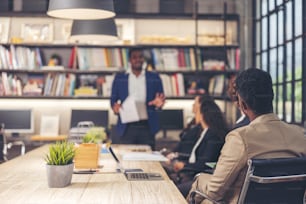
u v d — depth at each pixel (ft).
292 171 5.79
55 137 17.71
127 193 5.97
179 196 5.80
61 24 18.75
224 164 6.07
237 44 18.33
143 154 10.09
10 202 5.40
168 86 18.80
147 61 18.93
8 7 18.61
